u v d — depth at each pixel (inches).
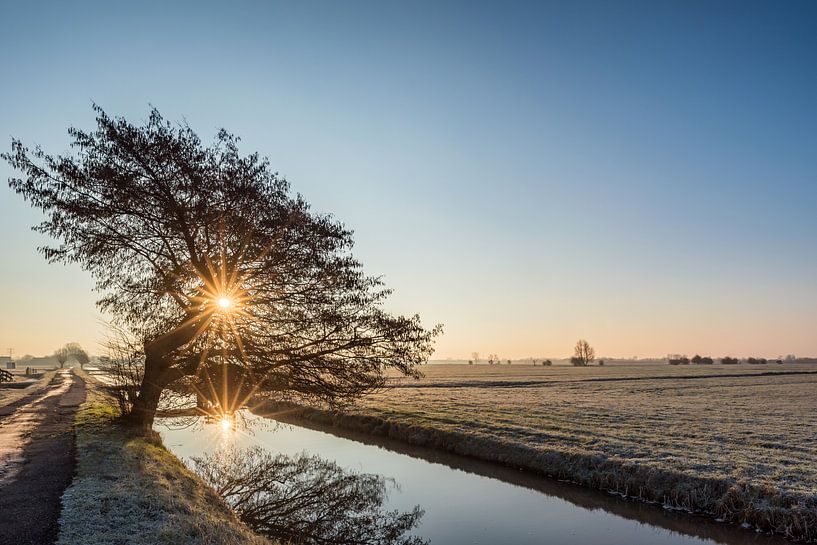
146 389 796.0
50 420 868.6
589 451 888.9
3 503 402.3
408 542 569.0
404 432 1219.2
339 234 800.9
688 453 838.5
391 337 764.6
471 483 821.2
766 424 1145.4
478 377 3698.3
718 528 603.5
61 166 698.8
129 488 459.5
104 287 773.3
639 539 573.9
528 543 566.6
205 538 383.6
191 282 767.7
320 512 674.8
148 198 729.0
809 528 558.3
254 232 735.1
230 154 764.0
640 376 3607.3
